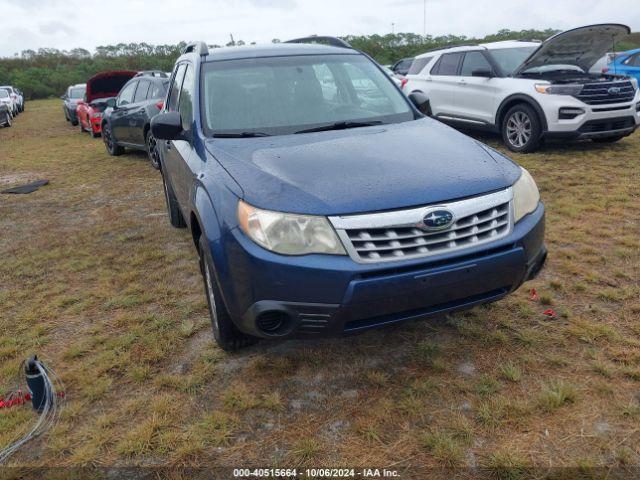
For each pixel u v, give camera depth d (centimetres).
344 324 256
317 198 256
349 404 275
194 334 355
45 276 478
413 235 252
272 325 267
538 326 331
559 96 755
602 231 474
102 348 346
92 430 269
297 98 378
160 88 956
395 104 397
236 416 271
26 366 281
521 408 261
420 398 275
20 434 270
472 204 262
